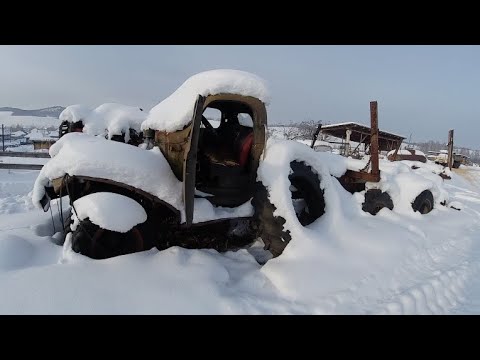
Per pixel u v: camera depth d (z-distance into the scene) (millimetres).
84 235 3342
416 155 19641
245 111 4453
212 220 3770
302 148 4254
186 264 3332
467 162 30641
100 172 3432
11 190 9234
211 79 3580
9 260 3311
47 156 13906
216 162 4148
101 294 2725
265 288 3234
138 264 3211
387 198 5766
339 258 3760
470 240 5547
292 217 3859
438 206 6930
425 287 3549
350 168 5637
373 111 5273
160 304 2721
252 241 4457
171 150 3812
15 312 2471
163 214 3850
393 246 4262
